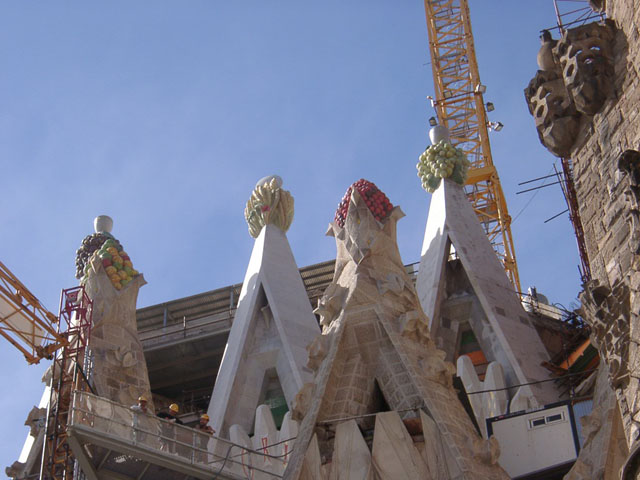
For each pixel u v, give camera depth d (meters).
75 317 40.97
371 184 35.53
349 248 33.69
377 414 27.88
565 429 32.03
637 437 18.67
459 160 46.28
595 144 22.72
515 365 38.00
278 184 48.78
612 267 21.14
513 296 41.59
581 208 22.67
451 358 40.00
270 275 44.88
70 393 37.88
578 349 38.62
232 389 41.16
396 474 26.86
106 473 31.50
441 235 43.09
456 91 66.00
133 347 40.56
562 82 23.91
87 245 44.47
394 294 32.16
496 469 27.03
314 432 28.45
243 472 32.06
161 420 31.58
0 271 42.38
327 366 30.16
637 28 22.00
